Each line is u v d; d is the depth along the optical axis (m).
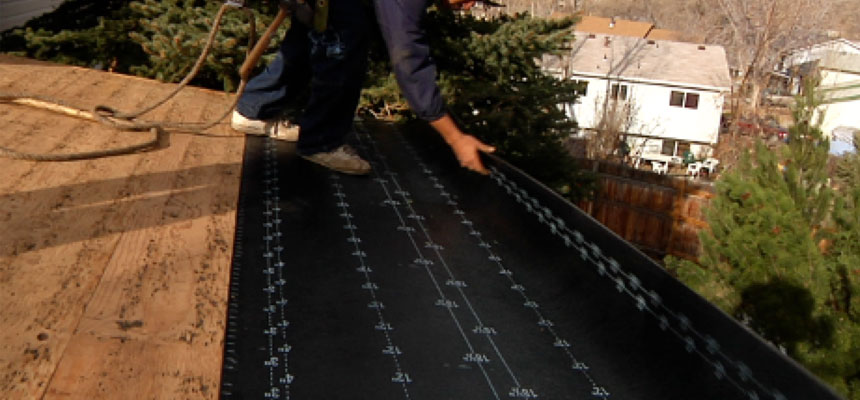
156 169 3.27
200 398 1.82
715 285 6.03
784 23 33.09
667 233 14.61
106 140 3.52
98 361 1.88
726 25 39.91
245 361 2.04
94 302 2.14
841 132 28.22
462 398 1.99
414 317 2.40
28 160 3.12
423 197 3.51
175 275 2.38
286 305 2.38
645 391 2.06
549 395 2.03
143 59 6.20
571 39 6.79
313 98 3.46
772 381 1.75
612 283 2.52
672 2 49.25
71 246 2.45
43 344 1.91
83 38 5.89
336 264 2.71
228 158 3.58
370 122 4.95
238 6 3.25
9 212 2.62
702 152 33.12
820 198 6.46
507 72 6.66
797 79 33.72
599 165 15.50
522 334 2.36
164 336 2.04
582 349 2.29
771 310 5.31
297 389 1.95
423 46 2.31
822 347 5.05
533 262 2.90
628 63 33.62
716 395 1.91
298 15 3.18
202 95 4.72
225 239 2.70
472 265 2.83
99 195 2.90
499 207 3.44
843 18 42.94
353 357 2.13
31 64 4.76
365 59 3.39
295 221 3.02
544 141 7.19
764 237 5.66
